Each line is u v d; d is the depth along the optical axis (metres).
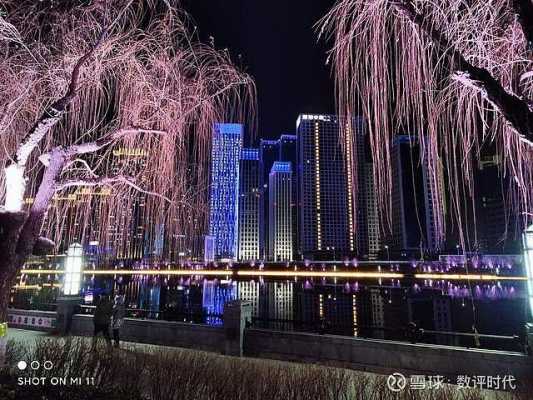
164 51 13.29
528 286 11.46
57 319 18.86
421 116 10.98
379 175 12.72
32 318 20.11
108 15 11.17
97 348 9.76
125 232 21.41
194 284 152.12
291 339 13.91
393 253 188.38
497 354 10.93
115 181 11.91
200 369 8.49
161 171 14.88
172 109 13.98
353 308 87.06
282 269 197.62
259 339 14.43
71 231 20.02
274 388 7.67
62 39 12.20
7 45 11.36
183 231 20.11
